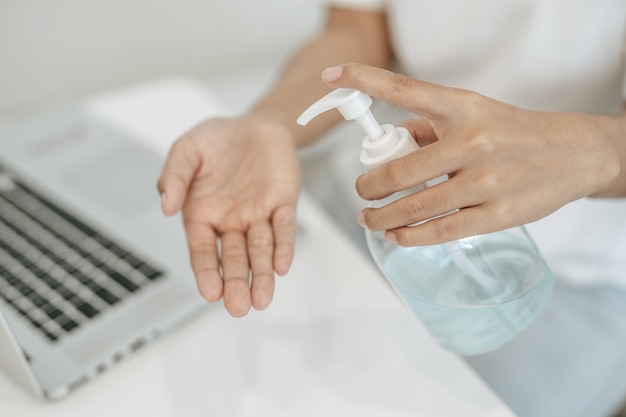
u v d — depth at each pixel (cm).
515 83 67
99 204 65
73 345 51
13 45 110
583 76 65
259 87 118
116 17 115
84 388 49
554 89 66
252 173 49
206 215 48
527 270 40
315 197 90
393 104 35
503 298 39
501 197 35
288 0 128
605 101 66
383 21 83
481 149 34
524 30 65
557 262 73
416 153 35
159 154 73
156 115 83
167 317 52
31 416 48
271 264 43
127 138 76
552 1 62
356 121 37
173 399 48
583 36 62
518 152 34
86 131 77
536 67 66
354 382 48
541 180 36
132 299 54
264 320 53
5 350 46
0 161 73
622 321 70
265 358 50
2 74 112
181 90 89
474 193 34
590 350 68
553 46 64
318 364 49
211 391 48
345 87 36
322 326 52
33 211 65
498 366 67
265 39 131
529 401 64
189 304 53
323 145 101
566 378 66
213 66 129
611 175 39
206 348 52
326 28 88
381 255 40
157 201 65
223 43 128
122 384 49
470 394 46
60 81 117
